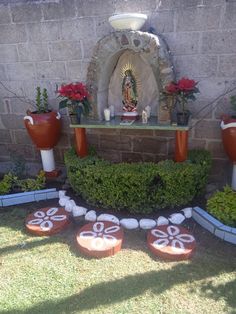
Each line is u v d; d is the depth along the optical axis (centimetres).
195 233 311
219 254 282
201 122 365
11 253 296
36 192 386
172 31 340
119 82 387
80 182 360
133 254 288
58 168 456
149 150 399
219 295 240
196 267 269
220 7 316
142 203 338
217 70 339
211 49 333
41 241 312
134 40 330
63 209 359
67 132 432
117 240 297
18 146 468
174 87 321
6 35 402
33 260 286
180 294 243
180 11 330
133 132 398
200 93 354
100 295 245
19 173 434
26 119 395
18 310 235
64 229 329
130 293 246
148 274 263
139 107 388
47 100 421
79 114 365
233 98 331
